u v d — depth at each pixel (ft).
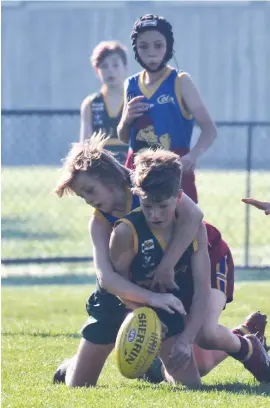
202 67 397.39
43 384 64.90
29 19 403.75
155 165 56.13
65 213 207.62
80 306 106.93
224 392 60.29
